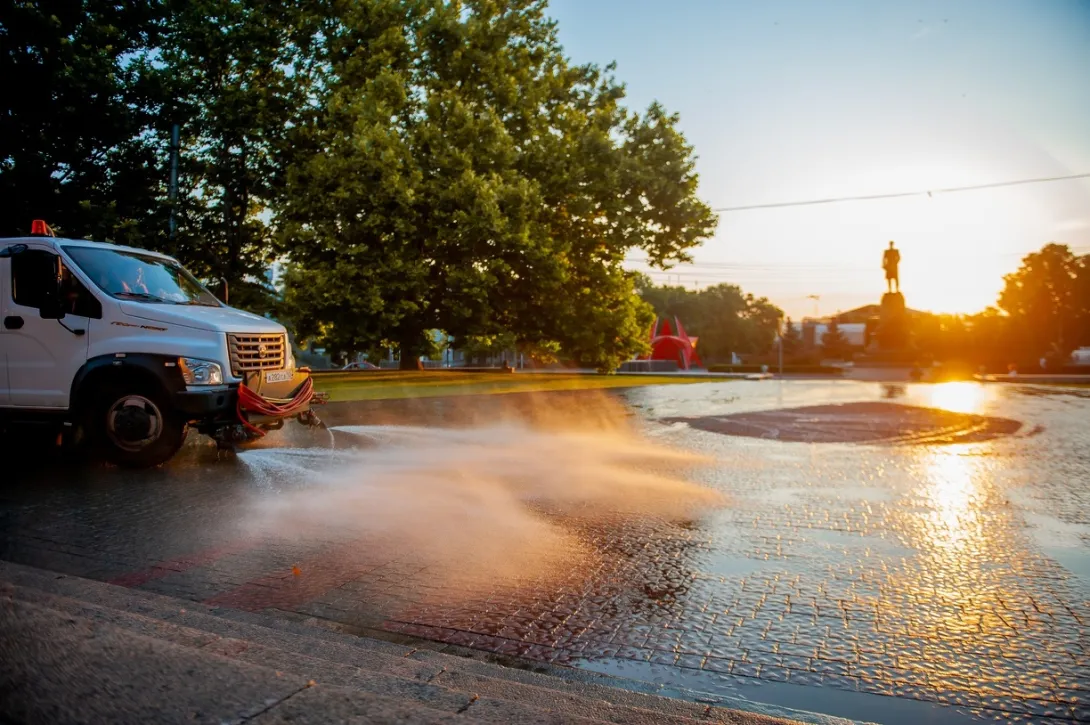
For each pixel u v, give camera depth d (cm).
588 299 2922
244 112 2316
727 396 2572
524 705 234
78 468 893
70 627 280
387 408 1644
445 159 2347
